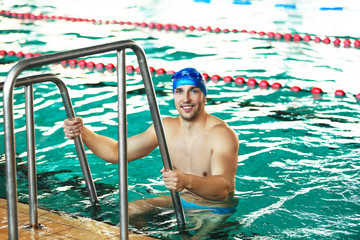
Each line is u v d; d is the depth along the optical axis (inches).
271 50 321.4
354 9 470.6
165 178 93.8
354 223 110.5
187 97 111.7
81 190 130.3
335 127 185.9
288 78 256.8
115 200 122.8
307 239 102.1
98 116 197.2
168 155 94.0
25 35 373.4
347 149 162.9
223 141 113.2
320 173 143.0
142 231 103.5
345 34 363.9
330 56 305.3
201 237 101.5
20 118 194.9
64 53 73.3
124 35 372.2
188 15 452.8
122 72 81.4
